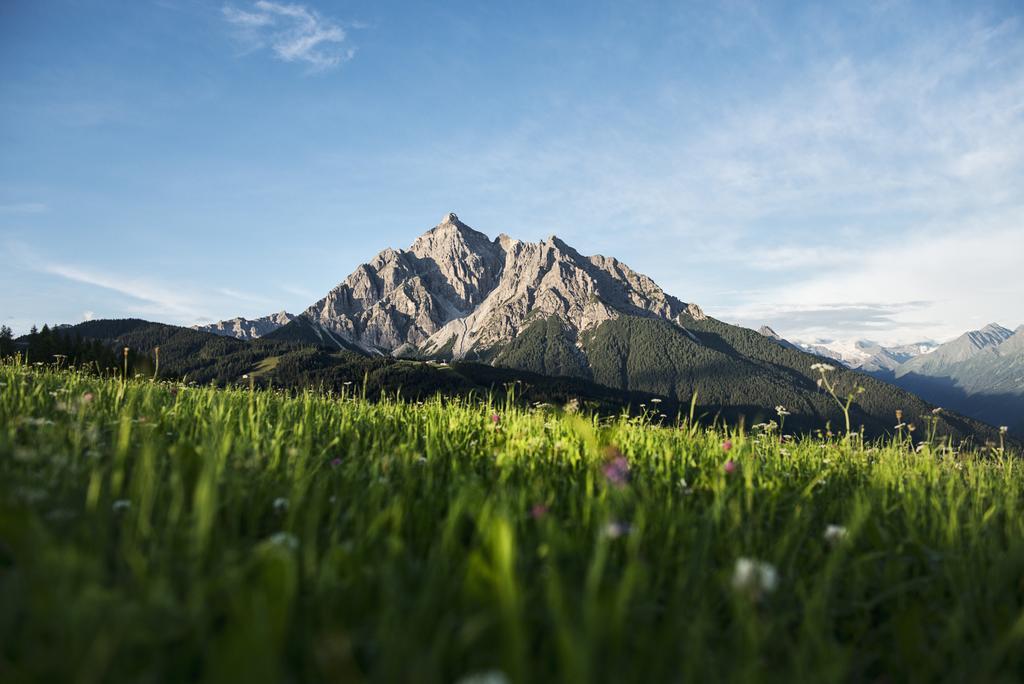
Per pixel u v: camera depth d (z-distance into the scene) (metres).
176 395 8.62
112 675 1.79
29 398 6.65
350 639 2.12
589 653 1.92
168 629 2.06
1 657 1.92
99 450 4.52
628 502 4.13
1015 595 3.45
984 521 4.55
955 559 3.61
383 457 4.80
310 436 5.79
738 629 2.53
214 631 2.29
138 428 5.45
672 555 3.40
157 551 2.66
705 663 2.26
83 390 8.03
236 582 2.25
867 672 2.82
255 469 4.24
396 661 1.86
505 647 1.97
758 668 2.20
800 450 8.02
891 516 4.83
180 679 2.01
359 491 4.05
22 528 2.35
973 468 7.51
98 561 2.36
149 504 3.15
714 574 3.15
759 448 7.55
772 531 4.14
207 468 3.30
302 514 3.41
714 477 5.08
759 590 2.47
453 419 7.58
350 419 7.51
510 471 4.85
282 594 2.14
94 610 1.92
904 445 8.31
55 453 4.15
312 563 2.61
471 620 2.17
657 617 2.80
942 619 3.01
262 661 1.67
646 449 6.30
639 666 2.16
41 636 1.93
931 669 2.59
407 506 3.79
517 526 3.44
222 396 8.41
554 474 5.09
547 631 2.42
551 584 2.26
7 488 3.15
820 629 2.66
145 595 2.13
